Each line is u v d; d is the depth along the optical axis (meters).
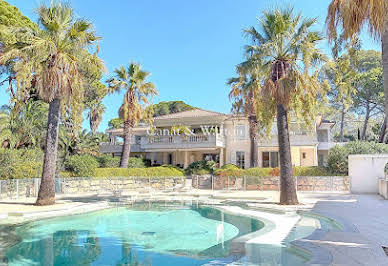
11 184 16.41
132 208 15.02
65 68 13.50
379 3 5.01
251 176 22.92
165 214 13.39
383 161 19.53
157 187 24.30
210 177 24.61
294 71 13.41
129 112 25.48
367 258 5.42
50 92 13.10
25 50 13.21
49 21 13.50
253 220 11.47
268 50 13.95
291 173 14.12
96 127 39.72
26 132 22.38
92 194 19.81
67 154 25.73
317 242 6.76
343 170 21.61
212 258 6.67
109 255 7.15
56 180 19.80
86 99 29.78
